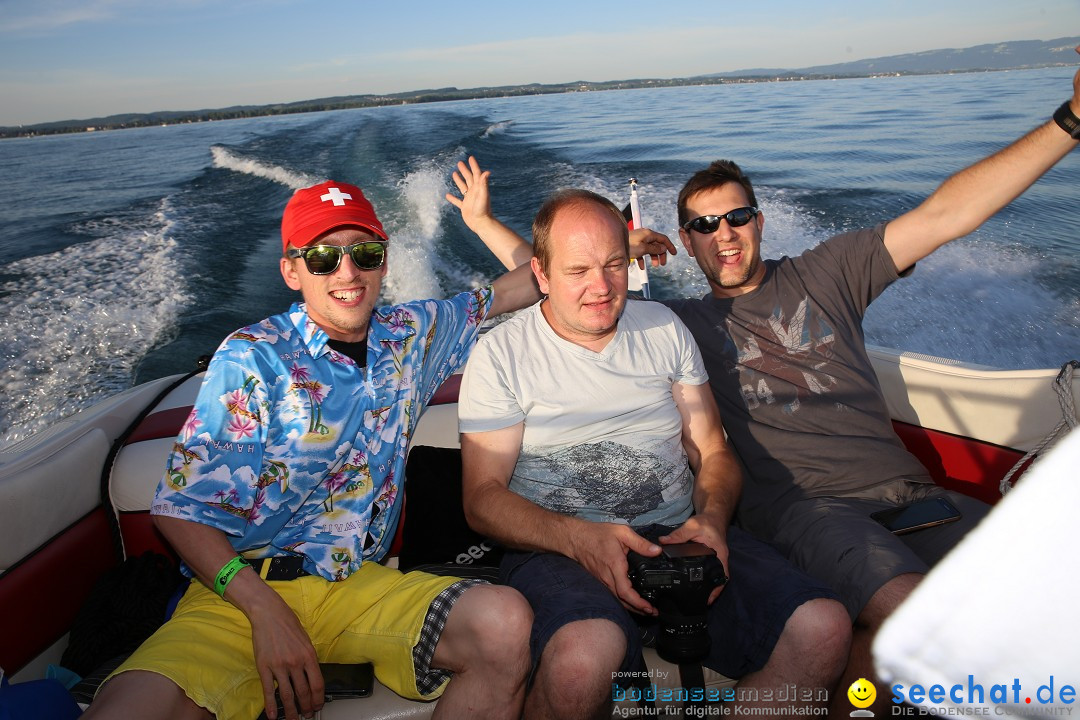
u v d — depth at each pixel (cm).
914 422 238
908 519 190
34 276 658
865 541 180
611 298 180
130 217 890
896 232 213
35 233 824
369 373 182
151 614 195
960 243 677
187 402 249
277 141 1423
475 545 218
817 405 212
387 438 185
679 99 2786
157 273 658
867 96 2514
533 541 173
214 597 170
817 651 158
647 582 153
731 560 182
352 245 172
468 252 697
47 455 203
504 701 156
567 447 188
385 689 174
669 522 194
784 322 219
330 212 171
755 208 221
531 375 188
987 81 3128
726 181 220
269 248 729
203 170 1206
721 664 176
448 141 1267
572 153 1216
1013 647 110
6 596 181
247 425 166
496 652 154
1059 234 695
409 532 221
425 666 164
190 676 149
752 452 216
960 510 194
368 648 171
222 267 675
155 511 161
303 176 1041
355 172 1038
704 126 1683
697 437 203
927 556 187
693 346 204
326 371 175
